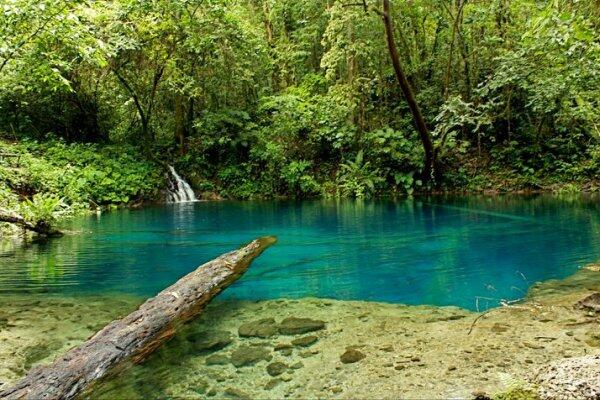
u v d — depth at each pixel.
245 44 14.88
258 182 14.62
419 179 13.45
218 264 4.20
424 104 14.75
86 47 6.75
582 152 13.07
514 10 11.83
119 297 3.94
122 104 16.03
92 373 2.27
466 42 14.32
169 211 11.09
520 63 10.02
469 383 2.12
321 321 3.16
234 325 3.10
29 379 2.17
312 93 16.80
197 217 9.76
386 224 8.03
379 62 14.45
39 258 5.64
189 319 3.11
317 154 15.05
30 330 3.11
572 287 3.77
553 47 6.44
